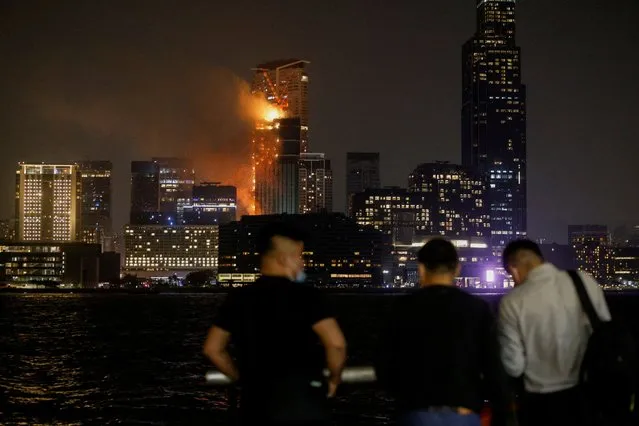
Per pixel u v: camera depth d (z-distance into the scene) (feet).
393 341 25.93
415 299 25.79
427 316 25.30
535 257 30.17
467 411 24.84
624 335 26.50
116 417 136.56
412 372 25.09
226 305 25.38
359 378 26.53
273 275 25.61
